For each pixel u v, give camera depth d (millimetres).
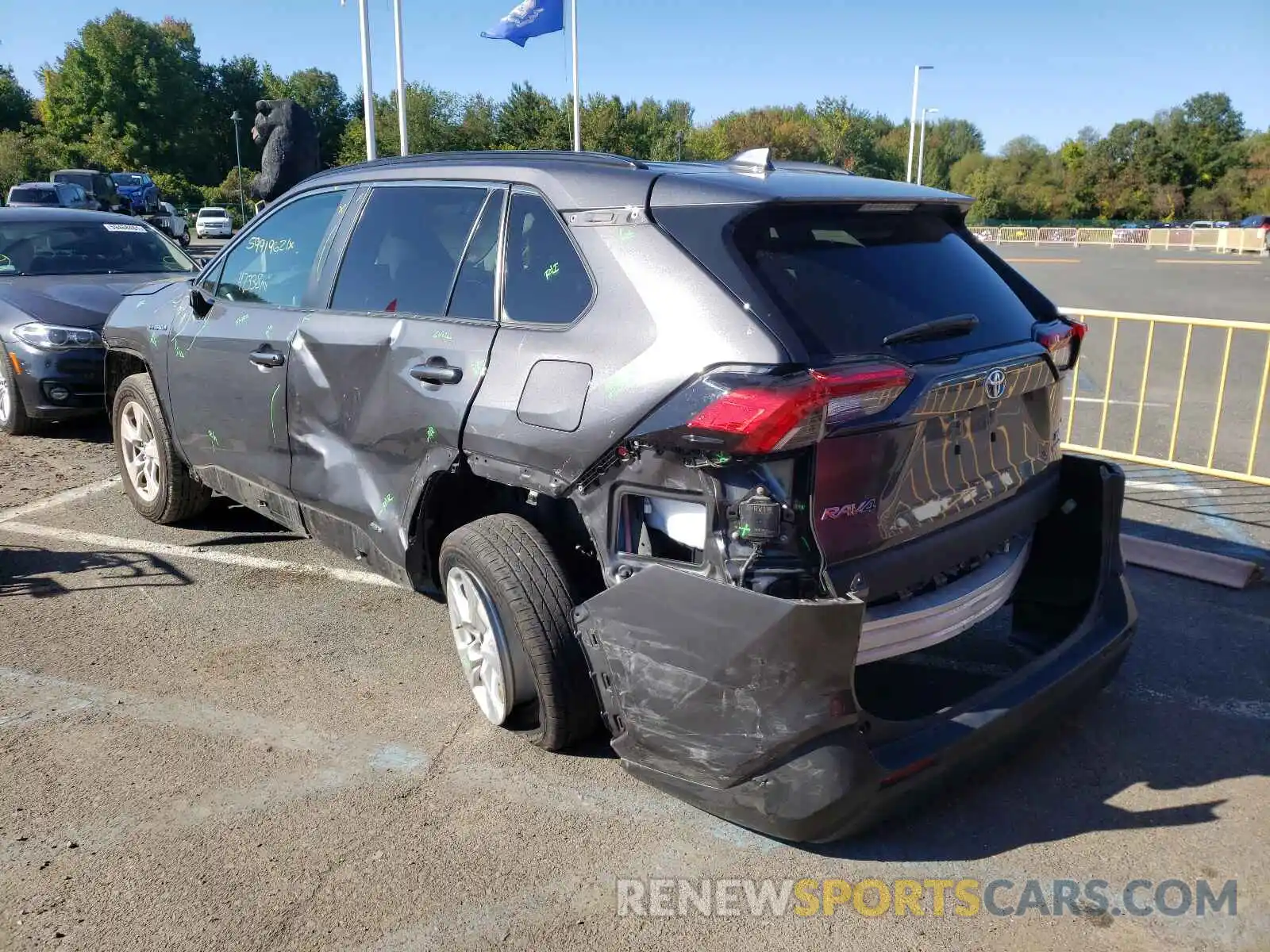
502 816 3010
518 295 3205
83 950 2455
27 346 7262
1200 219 89500
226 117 85688
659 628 2668
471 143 51531
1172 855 2846
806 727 2508
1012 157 94875
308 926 2549
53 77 73812
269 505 4398
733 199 2785
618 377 2773
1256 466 7008
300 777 3201
